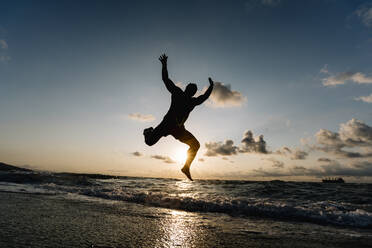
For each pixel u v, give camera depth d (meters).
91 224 3.20
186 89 3.68
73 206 4.71
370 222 4.25
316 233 3.41
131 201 6.31
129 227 3.17
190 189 13.04
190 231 3.17
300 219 4.50
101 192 7.45
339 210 5.56
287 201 8.09
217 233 3.14
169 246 2.43
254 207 5.27
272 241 2.85
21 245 2.15
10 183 9.49
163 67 3.67
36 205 4.49
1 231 2.58
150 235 2.81
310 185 15.60
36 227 2.85
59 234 2.61
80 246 2.23
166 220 3.87
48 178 11.72
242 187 14.90
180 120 3.56
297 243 2.79
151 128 3.69
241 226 3.74
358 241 2.96
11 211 3.76
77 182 12.23
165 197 6.29
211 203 5.65
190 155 3.67
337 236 3.24
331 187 14.38
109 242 2.43
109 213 4.20
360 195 10.20
